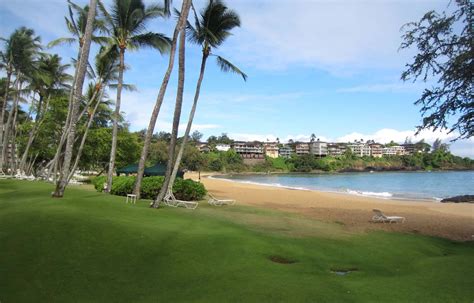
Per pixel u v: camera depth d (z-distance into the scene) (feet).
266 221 48.91
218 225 39.19
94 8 50.47
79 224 30.91
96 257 24.77
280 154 567.59
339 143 602.44
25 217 32.73
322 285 21.58
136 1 70.38
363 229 47.09
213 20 63.93
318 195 113.50
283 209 68.64
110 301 18.40
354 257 30.60
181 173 95.55
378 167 499.10
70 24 81.87
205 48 65.46
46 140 123.85
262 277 22.49
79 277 21.38
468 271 26.27
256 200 89.20
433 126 40.65
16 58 112.47
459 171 457.27
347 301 19.07
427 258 32.09
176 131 52.37
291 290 20.24
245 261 25.93
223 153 502.79
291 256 28.76
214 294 19.42
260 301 18.51
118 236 29.22
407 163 506.89
